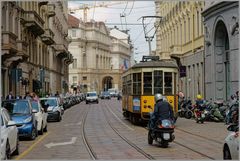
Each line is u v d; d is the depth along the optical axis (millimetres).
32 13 50562
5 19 38469
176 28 58875
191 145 19859
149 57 32188
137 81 30844
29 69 53062
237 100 29219
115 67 149375
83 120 38438
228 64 38625
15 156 16828
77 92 102938
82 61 131875
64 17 100812
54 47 77562
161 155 16844
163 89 30109
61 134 25859
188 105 38062
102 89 140250
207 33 41156
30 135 22203
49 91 69688
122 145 20234
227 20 35531
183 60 53781
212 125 30594
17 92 44719
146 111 29953
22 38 48500
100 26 140250
